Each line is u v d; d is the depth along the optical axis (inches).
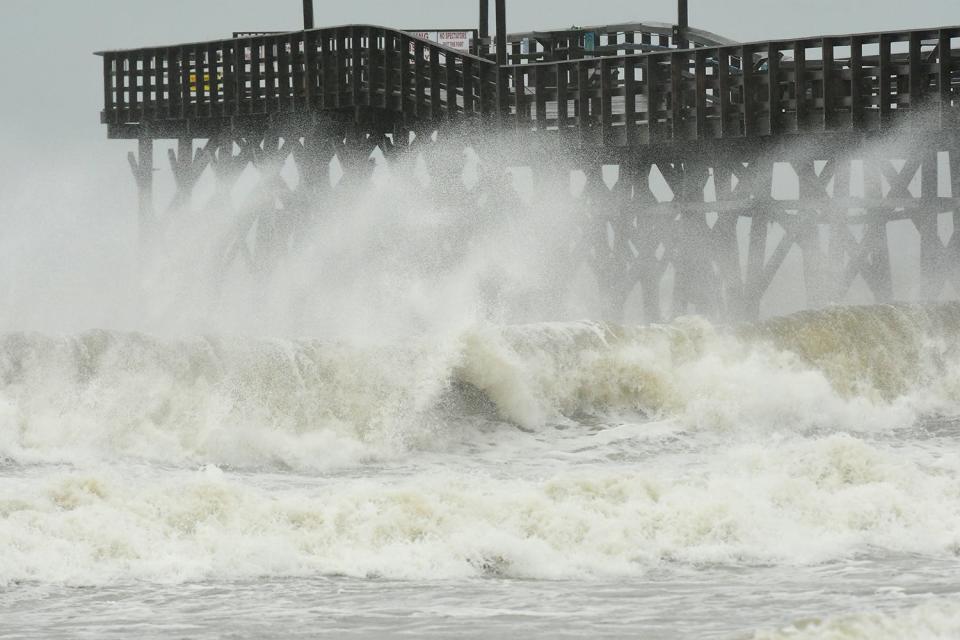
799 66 3937.0
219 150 4953.3
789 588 1686.8
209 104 4916.3
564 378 2935.5
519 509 1910.7
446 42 5098.4
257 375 2625.5
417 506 1886.1
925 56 3868.1
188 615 1534.2
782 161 4106.8
